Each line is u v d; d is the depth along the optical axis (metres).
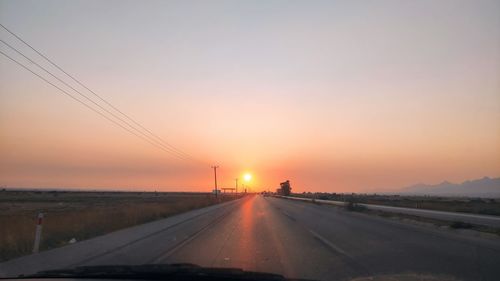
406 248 16.41
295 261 13.39
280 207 59.69
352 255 14.62
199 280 7.43
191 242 18.91
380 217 36.00
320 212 45.16
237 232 23.38
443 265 12.59
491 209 39.75
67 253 15.95
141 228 27.22
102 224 27.03
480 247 16.66
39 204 76.50
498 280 10.62
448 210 39.22
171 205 53.00
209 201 83.25
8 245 16.48
